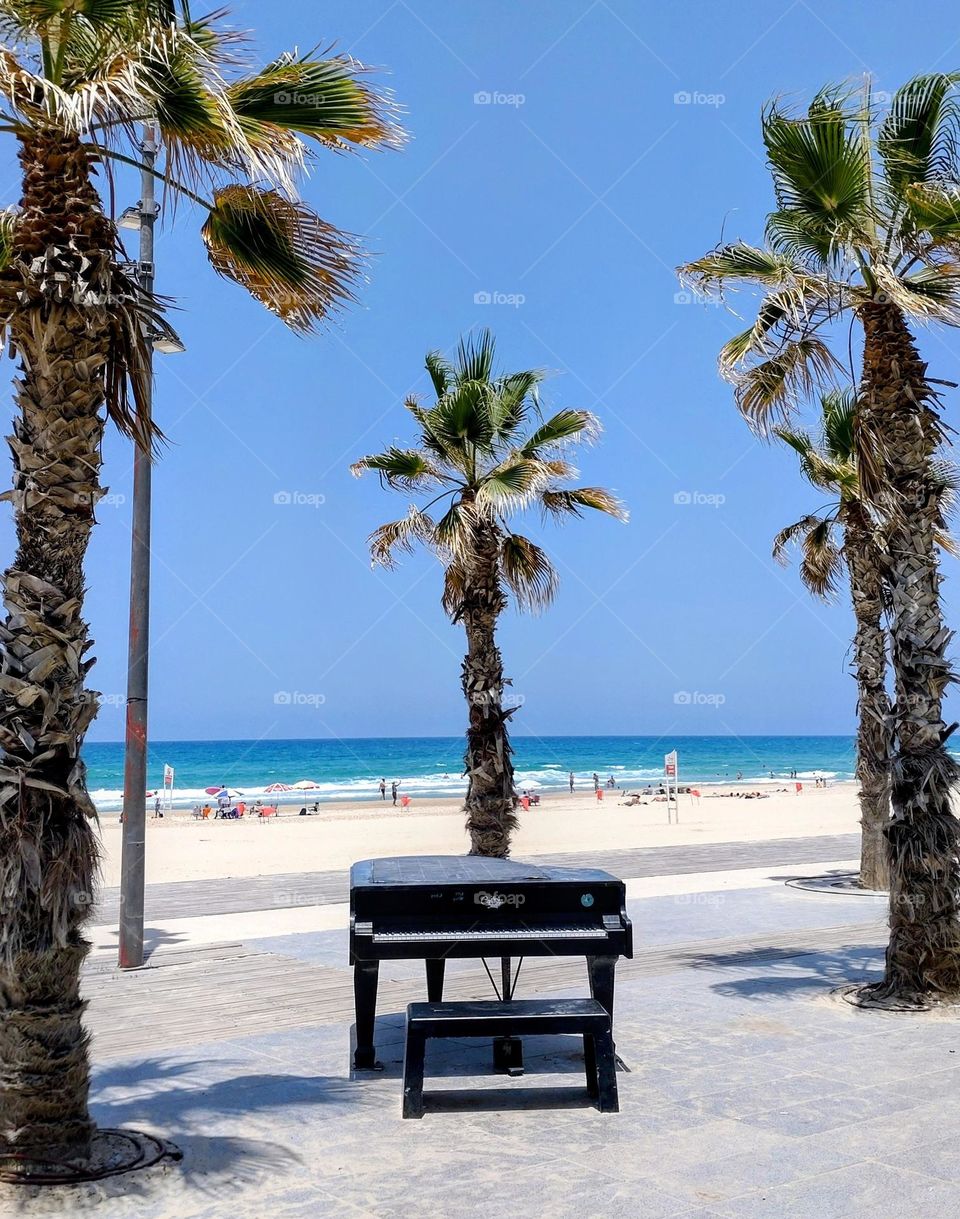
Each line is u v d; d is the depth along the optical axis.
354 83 5.13
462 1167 4.41
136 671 9.23
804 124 7.11
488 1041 6.59
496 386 12.62
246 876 16.53
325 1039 6.60
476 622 12.27
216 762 104.81
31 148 4.47
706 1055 6.06
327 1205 4.03
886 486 7.33
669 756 34.25
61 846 4.28
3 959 4.26
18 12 4.54
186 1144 4.70
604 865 17.12
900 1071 5.70
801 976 8.30
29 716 4.24
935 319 6.71
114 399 4.86
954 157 7.36
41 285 4.30
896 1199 4.03
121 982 8.40
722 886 14.39
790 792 68.50
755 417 8.38
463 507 11.88
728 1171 4.33
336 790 69.19
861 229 7.35
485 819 12.09
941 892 7.13
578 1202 4.02
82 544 4.45
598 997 5.67
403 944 5.45
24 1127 4.31
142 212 10.01
